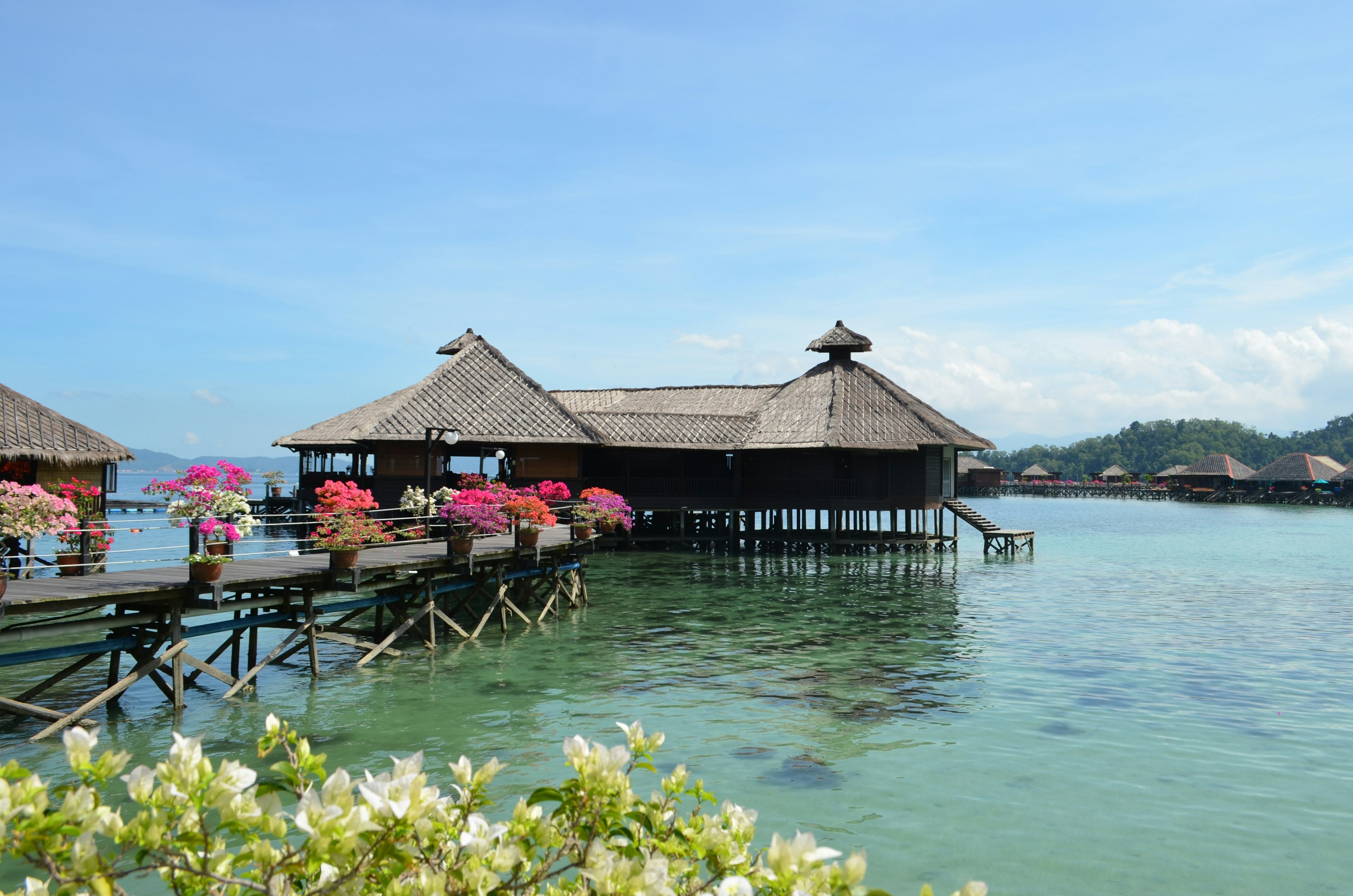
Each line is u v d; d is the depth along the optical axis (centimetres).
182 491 1271
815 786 1006
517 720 1260
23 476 2216
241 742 1132
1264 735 1203
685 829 334
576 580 2336
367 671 1569
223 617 1734
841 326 4203
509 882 314
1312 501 9019
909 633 1980
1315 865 814
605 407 4550
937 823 902
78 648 1168
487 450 3117
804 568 3253
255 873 280
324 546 1474
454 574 1883
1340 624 2112
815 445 3538
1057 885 773
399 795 276
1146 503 10012
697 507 3725
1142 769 1069
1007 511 8319
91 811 261
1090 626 2072
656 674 1555
